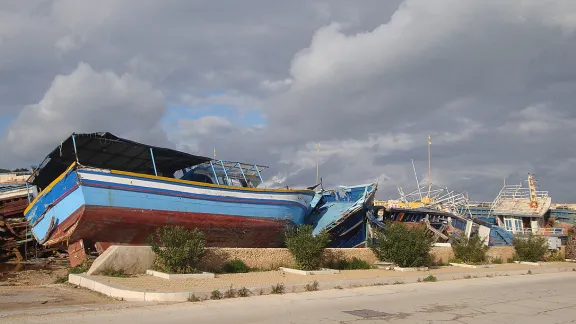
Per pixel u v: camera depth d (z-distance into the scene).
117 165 29.34
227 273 19.34
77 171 21.95
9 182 39.88
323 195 37.38
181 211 25.11
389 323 10.92
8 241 31.91
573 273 29.55
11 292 14.59
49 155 26.23
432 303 14.41
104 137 24.30
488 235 43.56
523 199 59.62
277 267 21.83
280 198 29.75
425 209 39.19
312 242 21.69
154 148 26.14
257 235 29.20
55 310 11.34
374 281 19.42
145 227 24.06
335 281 17.94
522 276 25.61
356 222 34.72
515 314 12.74
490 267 28.97
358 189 35.84
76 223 22.48
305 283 17.06
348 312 12.34
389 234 25.92
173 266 17.67
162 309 11.80
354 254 25.19
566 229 54.22
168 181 24.64
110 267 17.06
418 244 25.05
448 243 35.50
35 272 24.22
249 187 30.69
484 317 12.12
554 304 14.91
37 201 25.91
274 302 13.64
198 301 13.30
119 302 12.87
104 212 22.64
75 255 23.16
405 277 20.73
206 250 19.36
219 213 26.69
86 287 15.55
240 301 13.57
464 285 20.03
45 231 25.09
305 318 11.24
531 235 37.56
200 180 31.97
